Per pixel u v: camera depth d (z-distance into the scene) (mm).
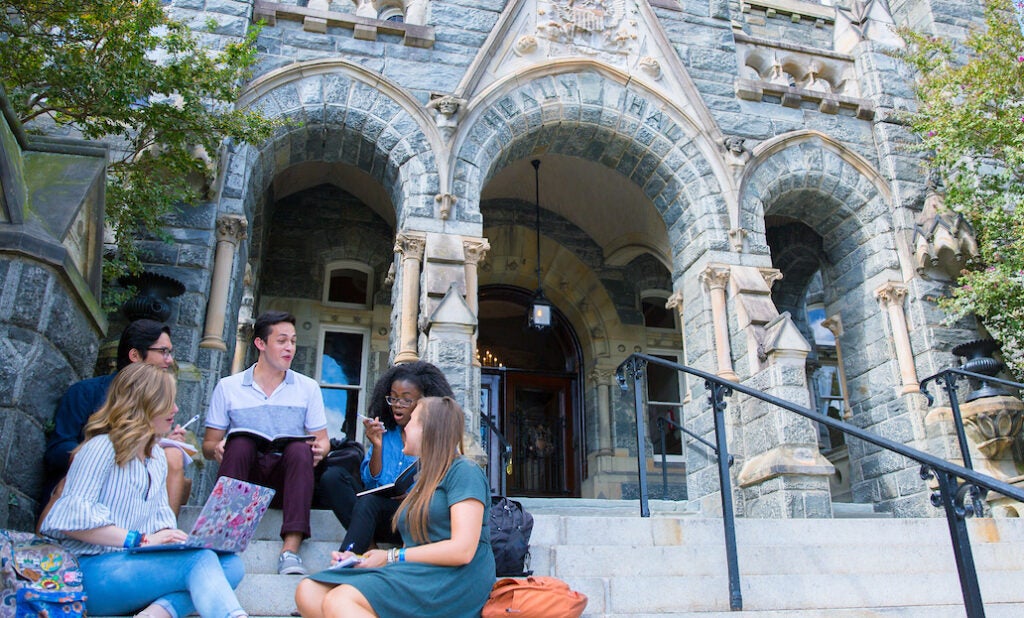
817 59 12906
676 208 11570
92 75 6773
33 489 4809
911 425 10805
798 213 12586
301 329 12891
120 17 7121
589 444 13961
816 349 15492
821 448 14508
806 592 5125
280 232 13242
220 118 7812
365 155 10820
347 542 4254
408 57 10859
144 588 3592
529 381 14641
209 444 5039
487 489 3793
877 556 5746
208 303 9008
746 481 9523
